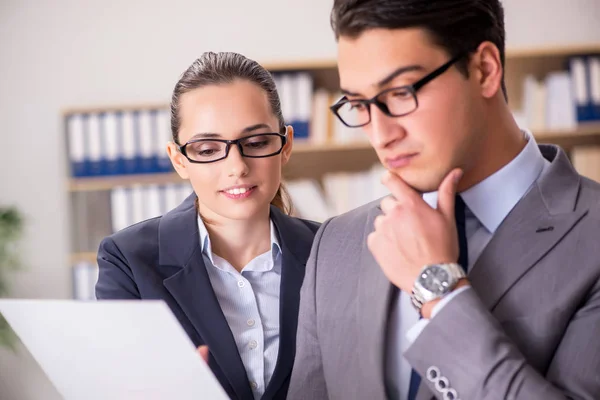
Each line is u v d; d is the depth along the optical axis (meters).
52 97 4.98
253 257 1.72
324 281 1.36
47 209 5.00
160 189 4.54
